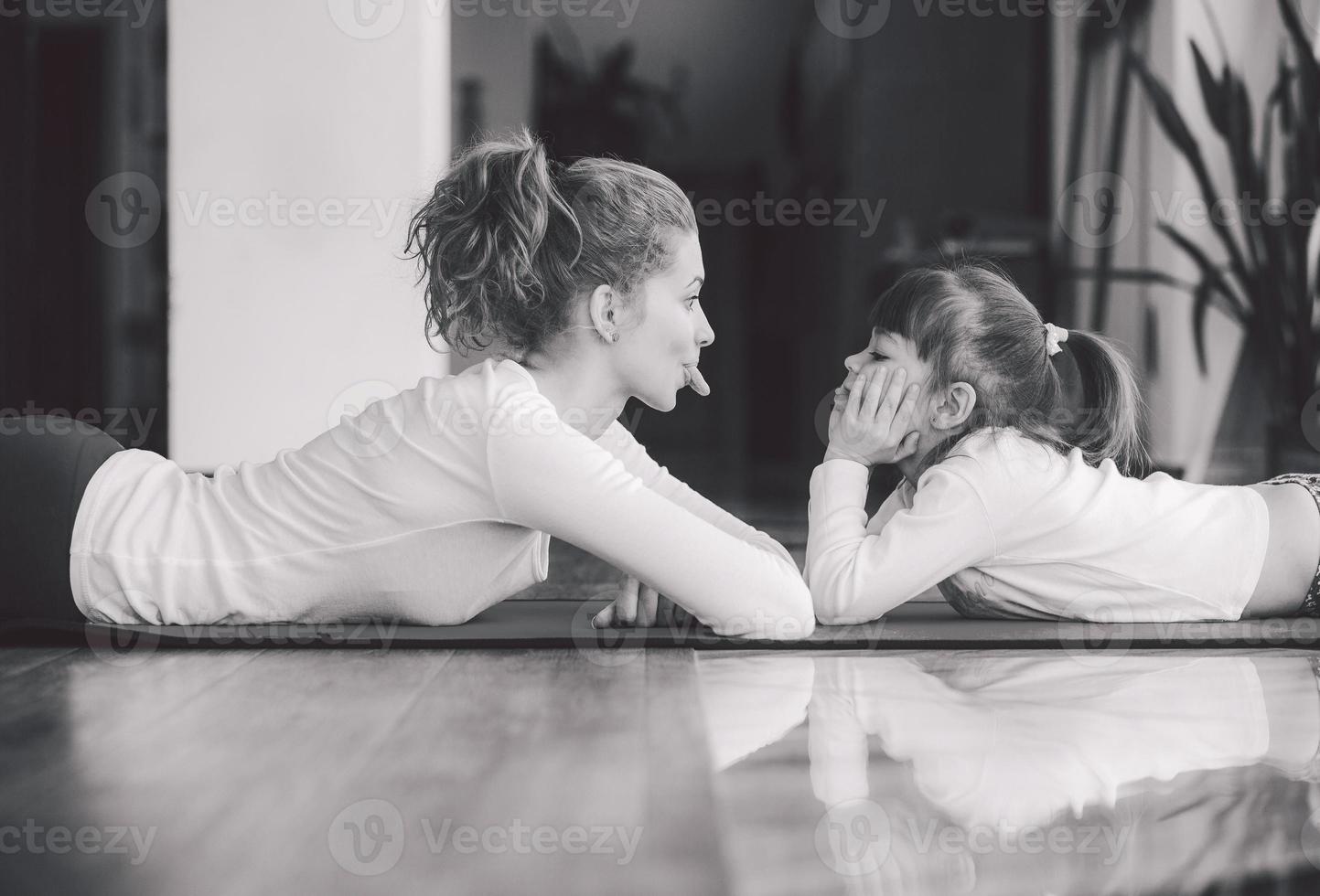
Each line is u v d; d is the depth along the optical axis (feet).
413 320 10.54
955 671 4.12
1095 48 14.35
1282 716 3.39
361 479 4.61
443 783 2.62
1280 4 11.82
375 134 10.46
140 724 3.22
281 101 10.42
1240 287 12.11
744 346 26.13
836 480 5.14
